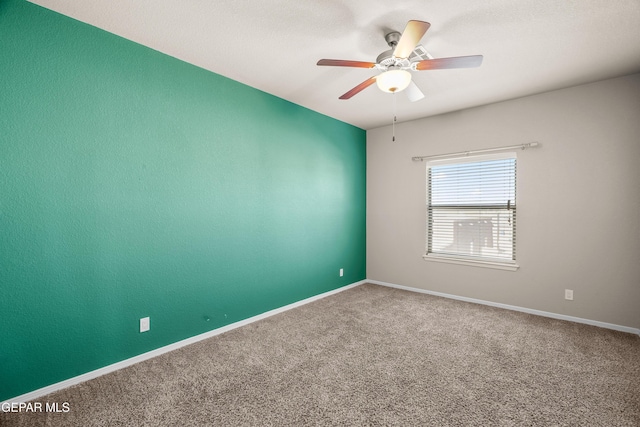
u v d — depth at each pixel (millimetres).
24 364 1763
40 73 1792
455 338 2594
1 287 1688
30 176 1768
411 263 4168
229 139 2828
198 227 2602
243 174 2955
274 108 3248
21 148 1734
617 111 2762
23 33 1734
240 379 1980
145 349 2271
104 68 2049
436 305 3504
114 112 2098
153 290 2318
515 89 3033
